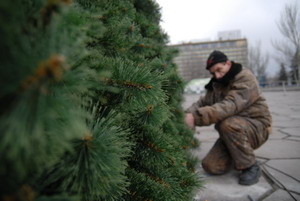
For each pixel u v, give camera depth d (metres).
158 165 1.11
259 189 1.86
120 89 0.85
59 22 0.38
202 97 2.80
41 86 0.30
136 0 2.27
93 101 0.91
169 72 1.53
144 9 2.43
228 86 2.29
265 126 2.20
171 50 2.47
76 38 0.42
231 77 2.20
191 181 1.37
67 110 0.42
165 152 1.02
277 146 3.16
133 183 1.03
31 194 0.37
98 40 1.08
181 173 1.37
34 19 0.39
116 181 0.66
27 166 0.40
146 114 1.07
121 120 0.95
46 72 0.29
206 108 2.11
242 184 1.96
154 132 1.09
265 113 2.21
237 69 2.22
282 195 1.74
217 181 2.08
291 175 2.10
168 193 1.05
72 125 0.42
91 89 0.77
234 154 2.03
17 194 0.35
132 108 0.92
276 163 2.46
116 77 0.83
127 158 1.09
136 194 1.02
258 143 2.19
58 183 0.58
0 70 0.31
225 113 2.05
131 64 0.94
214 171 2.21
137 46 1.60
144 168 1.17
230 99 2.11
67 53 0.38
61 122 0.43
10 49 0.32
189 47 47.88
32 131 0.32
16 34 0.33
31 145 0.39
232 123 2.03
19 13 0.35
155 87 0.83
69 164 0.57
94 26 0.67
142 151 1.04
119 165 0.65
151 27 1.96
